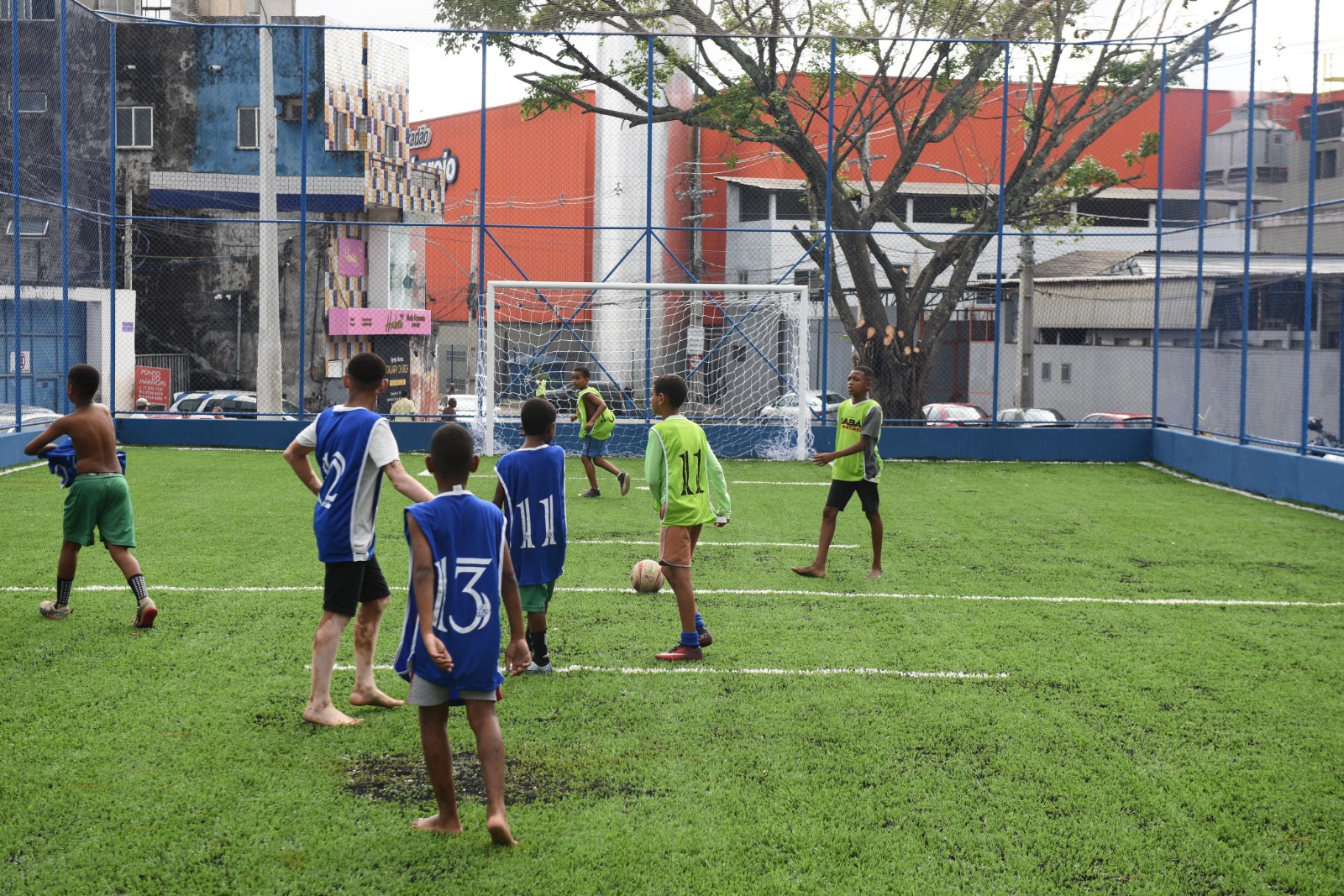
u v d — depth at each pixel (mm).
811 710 5754
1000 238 18328
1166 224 18766
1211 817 4527
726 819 4453
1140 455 18312
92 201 22984
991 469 17031
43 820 4309
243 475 14359
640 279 27859
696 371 20000
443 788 4258
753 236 26391
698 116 19734
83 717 5430
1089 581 9031
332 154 27703
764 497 13602
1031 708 5832
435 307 36500
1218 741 5367
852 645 7020
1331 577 9312
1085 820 4480
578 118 31547
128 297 25438
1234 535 11336
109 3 28234
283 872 3953
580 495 13523
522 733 5379
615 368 23297
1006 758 5129
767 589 8617
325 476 5449
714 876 3975
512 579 4406
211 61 27391
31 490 12539
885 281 26625
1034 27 20250
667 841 4250
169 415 18031
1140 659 6762
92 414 7070
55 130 21438
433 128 37625
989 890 3912
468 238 36531
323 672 5441
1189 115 18188
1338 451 13281
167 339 28750
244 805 4504
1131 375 19828
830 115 17781
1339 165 13648
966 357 21469
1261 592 8703
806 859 4117
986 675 6410
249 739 5219
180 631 6961
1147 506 13320
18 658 6340
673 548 6605
